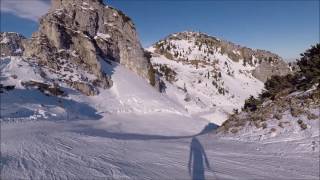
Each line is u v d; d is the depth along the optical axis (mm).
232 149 19141
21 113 42969
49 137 19938
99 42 86375
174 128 53844
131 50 90625
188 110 89500
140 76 88250
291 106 23844
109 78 76562
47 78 63531
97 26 90438
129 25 95625
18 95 51688
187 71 168250
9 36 155375
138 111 66750
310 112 21875
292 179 12711
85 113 57094
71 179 10500
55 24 76438
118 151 16250
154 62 173625
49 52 71625
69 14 83688
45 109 48844
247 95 160000
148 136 37000
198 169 13344
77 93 64562
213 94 140125
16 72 60312
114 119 56406
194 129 54969
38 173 10883
